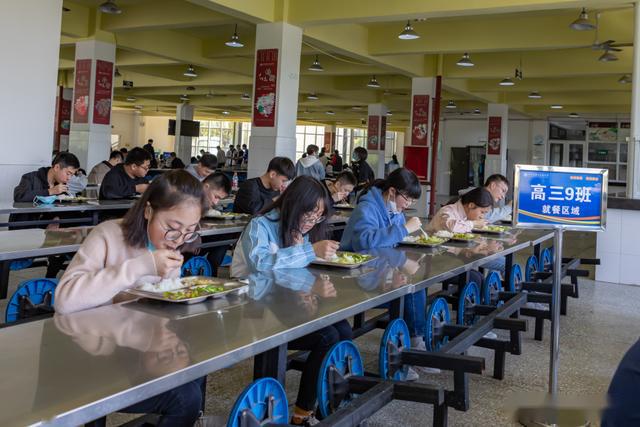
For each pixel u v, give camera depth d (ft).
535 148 65.10
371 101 55.52
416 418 9.13
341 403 7.16
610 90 45.14
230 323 5.53
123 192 18.63
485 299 13.74
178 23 29.99
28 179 16.88
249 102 69.31
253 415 5.38
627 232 21.48
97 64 33.06
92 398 3.70
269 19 25.62
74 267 6.02
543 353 12.85
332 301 6.61
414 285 7.85
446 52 32.68
